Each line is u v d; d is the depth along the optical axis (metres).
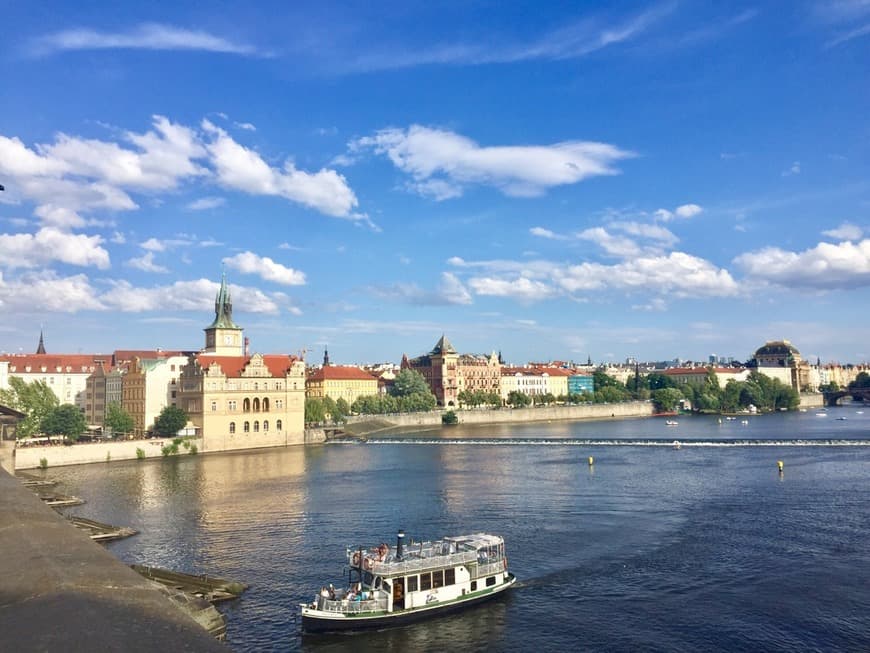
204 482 140.12
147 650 11.62
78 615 13.39
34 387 192.62
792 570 72.69
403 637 58.81
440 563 64.19
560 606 64.62
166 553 83.50
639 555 79.06
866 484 121.75
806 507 102.56
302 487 132.00
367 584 64.31
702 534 87.56
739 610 62.38
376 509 108.12
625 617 61.59
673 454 175.00
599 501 110.56
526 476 140.62
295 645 57.19
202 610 30.95
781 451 176.62
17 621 13.19
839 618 60.00
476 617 62.53
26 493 33.19
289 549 84.56
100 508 112.25
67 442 187.75
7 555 18.75
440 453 192.00
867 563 74.44
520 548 82.88
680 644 55.97
